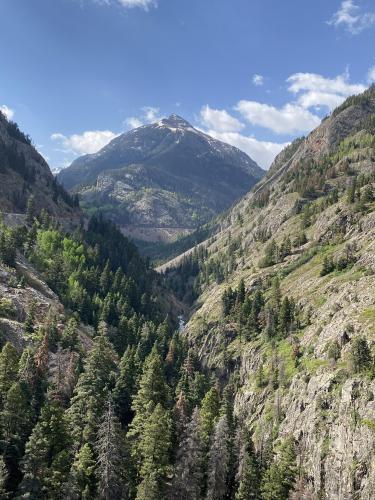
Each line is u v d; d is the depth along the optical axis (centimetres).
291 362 12144
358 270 14000
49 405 6912
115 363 11712
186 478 6856
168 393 9206
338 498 7206
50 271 17175
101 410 7831
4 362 7550
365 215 17662
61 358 10456
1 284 13838
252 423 11488
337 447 7838
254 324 16425
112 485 6500
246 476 6894
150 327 16375
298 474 7575
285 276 18712
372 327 9700
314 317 13612
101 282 19275
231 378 15138
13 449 6538
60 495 6147
